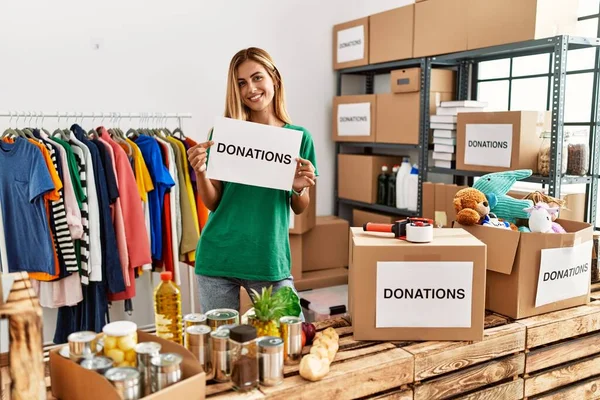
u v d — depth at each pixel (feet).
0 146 8.13
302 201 6.28
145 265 8.87
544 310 5.97
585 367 6.07
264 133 5.63
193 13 10.89
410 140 10.61
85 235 8.36
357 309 5.15
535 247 5.73
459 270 5.09
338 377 4.44
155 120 10.73
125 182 8.68
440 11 9.70
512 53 9.95
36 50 9.50
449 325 5.18
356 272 5.10
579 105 9.27
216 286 6.26
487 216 6.37
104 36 10.07
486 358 5.28
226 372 4.29
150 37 10.51
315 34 12.37
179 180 9.32
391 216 11.75
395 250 5.06
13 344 3.45
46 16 9.52
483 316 5.17
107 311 8.98
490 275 6.02
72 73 9.85
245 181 5.70
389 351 4.94
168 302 4.67
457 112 9.32
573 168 8.36
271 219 6.08
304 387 4.28
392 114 11.00
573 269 6.10
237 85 6.04
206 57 11.12
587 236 6.23
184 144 9.54
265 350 4.22
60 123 9.84
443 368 5.03
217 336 4.26
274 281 6.15
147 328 10.38
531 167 8.36
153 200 9.10
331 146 12.97
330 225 11.87
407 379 4.83
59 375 3.97
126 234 8.75
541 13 8.12
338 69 12.60
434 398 5.01
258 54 5.98
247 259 6.10
